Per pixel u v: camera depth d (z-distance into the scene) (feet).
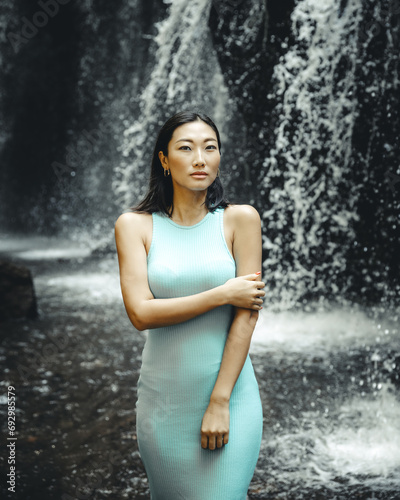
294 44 22.48
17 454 10.11
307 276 24.53
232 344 5.13
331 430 11.12
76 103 60.54
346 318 21.80
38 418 11.91
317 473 9.30
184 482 5.16
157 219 5.47
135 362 16.25
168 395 5.21
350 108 22.12
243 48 24.08
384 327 20.38
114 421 11.71
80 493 8.70
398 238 22.62
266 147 24.50
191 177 5.14
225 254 5.33
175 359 5.20
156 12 51.01
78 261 41.47
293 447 10.36
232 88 25.32
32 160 66.03
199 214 5.48
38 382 14.42
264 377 14.78
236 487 5.11
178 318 5.05
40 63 61.05
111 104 57.72
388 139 21.70
